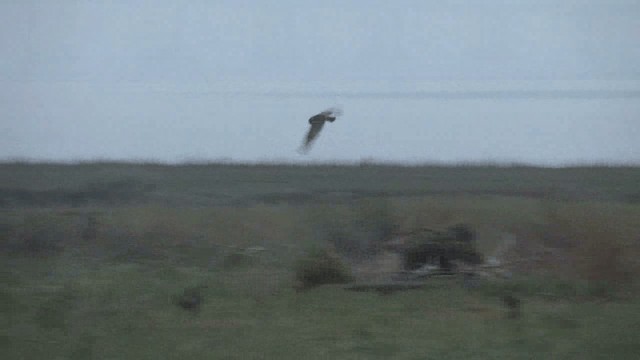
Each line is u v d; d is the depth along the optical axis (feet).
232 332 150.82
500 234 216.74
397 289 180.86
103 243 225.76
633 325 155.02
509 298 168.45
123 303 170.40
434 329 152.35
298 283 186.91
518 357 137.39
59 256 219.41
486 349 141.49
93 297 173.99
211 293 177.88
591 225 203.51
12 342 146.20
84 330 152.35
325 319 159.02
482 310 165.89
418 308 166.91
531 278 187.62
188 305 166.50
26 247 223.30
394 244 206.49
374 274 194.08
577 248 202.69
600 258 187.52
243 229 232.73
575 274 190.80
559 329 152.97
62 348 142.82
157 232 228.63
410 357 137.39
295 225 232.73
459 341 145.28
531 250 209.15
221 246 225.97
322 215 225.56
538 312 163.73
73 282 188.03
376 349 141.08
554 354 139.03
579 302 172.96
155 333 150.82
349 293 178.60
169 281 190.29
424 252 194.80
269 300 172.86
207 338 147.74
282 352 139.64
